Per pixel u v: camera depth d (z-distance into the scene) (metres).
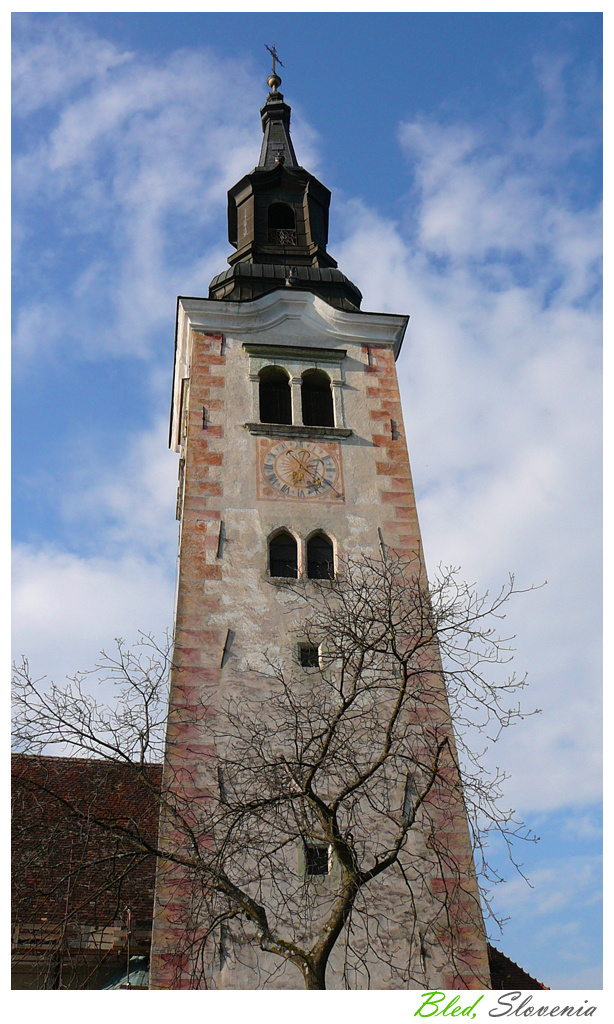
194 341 26.53
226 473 23.84
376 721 19.05
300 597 22.00
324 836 15.30
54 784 21.33
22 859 16.66
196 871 16.06
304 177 32.16
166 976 17.17
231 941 17.61
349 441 25.02
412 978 17.78
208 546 22.58
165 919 17.62
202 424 24.69
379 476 24.50
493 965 20.91
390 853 15.78
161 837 18.38
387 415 25.77
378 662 21.16
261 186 32.06
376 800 19.39
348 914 15.12
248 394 25.58
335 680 20.88
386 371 26.77
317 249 30.42
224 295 28.47
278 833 18.55
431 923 18.42
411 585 22.62
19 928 18.14
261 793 17.23
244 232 31.19
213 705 20.27
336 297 28.75
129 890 20.12
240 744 19.69
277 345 26.59
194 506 23.17
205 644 21.06
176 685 20.41
